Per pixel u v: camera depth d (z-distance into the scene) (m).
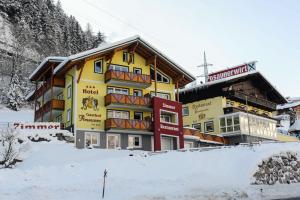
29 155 29.67
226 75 57.97
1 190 15.99
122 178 19.34
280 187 21.31
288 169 23.92
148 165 22.95
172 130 43.56
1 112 64.06
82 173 20.45
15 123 34.69
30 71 86.00
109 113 41.38
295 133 73.75
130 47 43.97
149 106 42.56
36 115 48.72
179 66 45.81
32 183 17.77
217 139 50.81
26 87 76.62
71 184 17.70
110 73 40.84
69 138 36.25
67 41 113.50
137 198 16.34
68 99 41.66
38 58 94.56
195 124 56.31
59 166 21.33
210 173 21.62
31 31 103.12
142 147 42.03
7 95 69.62
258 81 61.00
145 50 44.41
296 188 21.30
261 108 63.81
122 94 40.97
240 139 51.56
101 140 39.81
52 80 42.72
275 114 86.25
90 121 39.69
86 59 40.06
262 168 22.38
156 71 46.41
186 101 58.06
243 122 51.75
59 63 42.91
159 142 41.38
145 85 43.75
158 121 42.03
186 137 45.41
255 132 54.06
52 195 16.03
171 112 44.19
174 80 47.41
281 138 61.88
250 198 18.22
